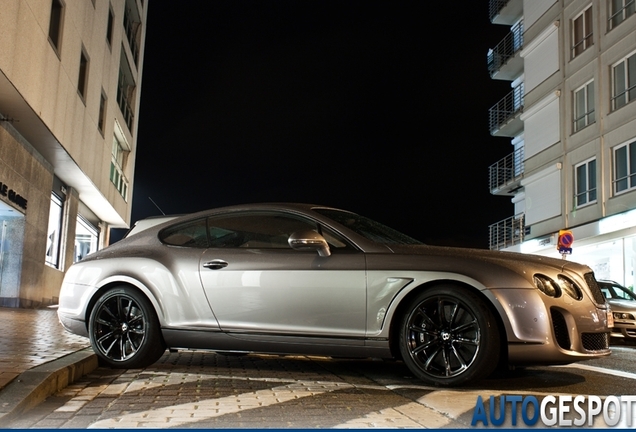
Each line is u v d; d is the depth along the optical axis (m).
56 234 21.11
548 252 24.72
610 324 5.31
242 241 5.64
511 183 27.83
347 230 5.39
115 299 5.81
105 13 22.38
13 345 6.19
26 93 13.87
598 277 21.45
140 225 6.29
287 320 5.25
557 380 5.49
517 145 30.31
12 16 12.71
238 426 3.55
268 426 3.55
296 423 3.62
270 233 5.60
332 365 6.31
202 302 5.50
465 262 4.95
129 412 3.89
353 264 5.17
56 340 6.96
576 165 22.89
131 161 31.42
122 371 5.59
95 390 4.62
